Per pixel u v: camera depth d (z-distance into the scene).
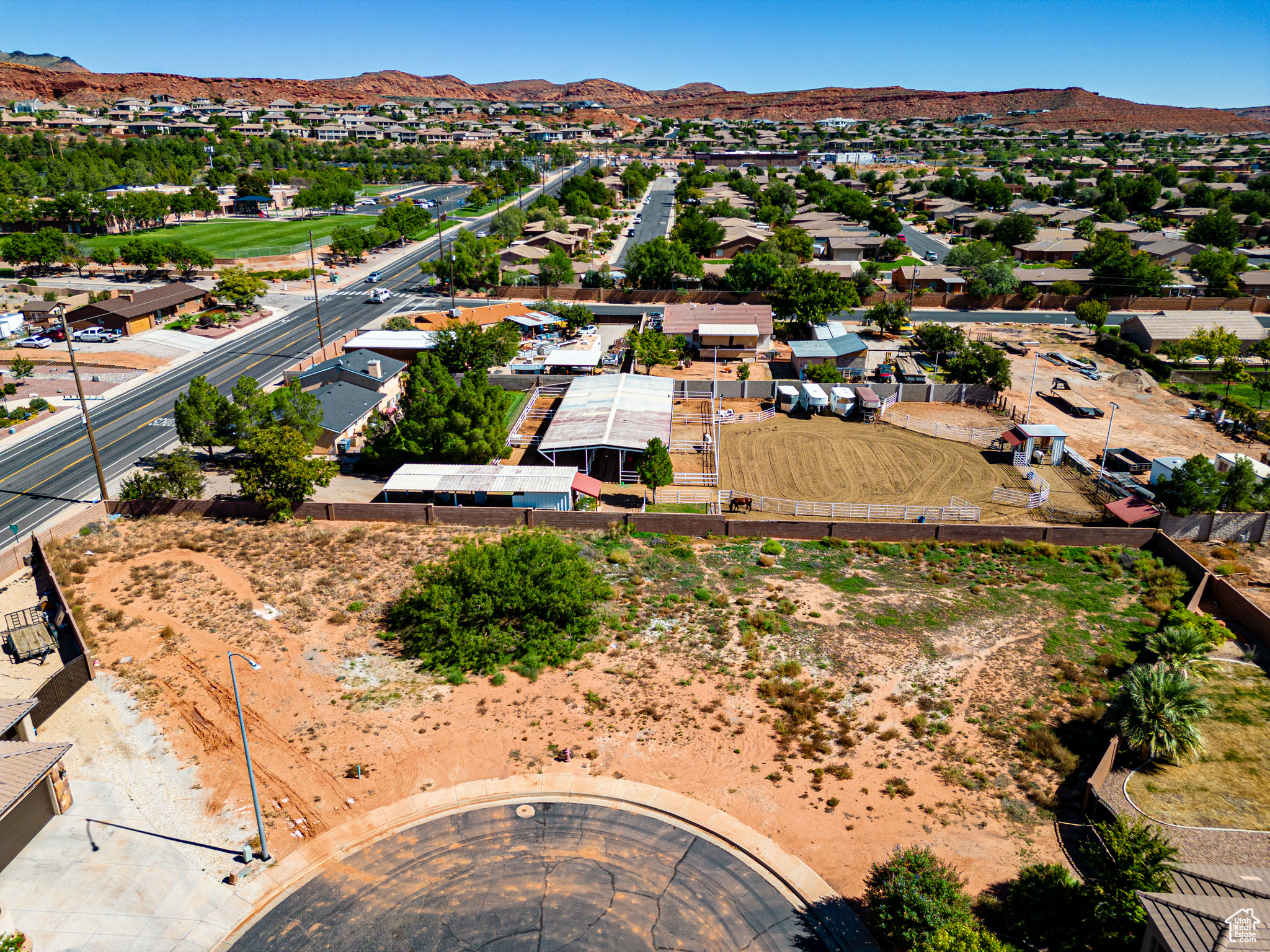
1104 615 48.66
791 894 29.75
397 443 66.94
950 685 41.69
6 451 71.69
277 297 127.19
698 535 58.59
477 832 32.28
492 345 88.62
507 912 28.77
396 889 29.64
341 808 33.34
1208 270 138.00
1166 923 24.28
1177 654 42.41
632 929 28.17
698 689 41.09
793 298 109.44
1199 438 77.88
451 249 137.38
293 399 67.94
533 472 63.38
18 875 29.72
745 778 35.28
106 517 59.25
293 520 59.28
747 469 70.81
